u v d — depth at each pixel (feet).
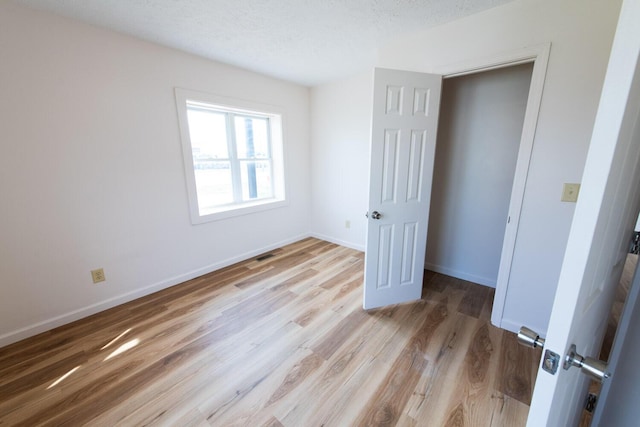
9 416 4.36
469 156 8.57
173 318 6.99
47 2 5.46
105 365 5.40
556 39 5.08
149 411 4.44
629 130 1.60
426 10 5.79
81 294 6.95
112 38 6.72
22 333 6.16
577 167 5.22
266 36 7.06
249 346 5.95
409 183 6.97
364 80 10.42
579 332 1.93
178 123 8.22
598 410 3.01
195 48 7.82
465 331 6.45
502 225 8.34
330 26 6.53
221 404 4.56
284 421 4.27
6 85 5.50
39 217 6.17
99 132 6.79
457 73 6.43
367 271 7.10
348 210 12.10
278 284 8.85
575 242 1.63
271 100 10.75
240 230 10.63
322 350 5.82
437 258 9.91
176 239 8.71
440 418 4.29
